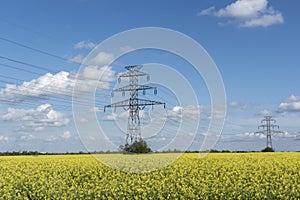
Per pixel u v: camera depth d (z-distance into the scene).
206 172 16.81
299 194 12.66
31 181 15.29
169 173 16.80
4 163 21.20
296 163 20.03
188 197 12.64
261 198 12.55
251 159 22.41
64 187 13.80
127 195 12.98
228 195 12.55
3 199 13.11
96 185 14.12
